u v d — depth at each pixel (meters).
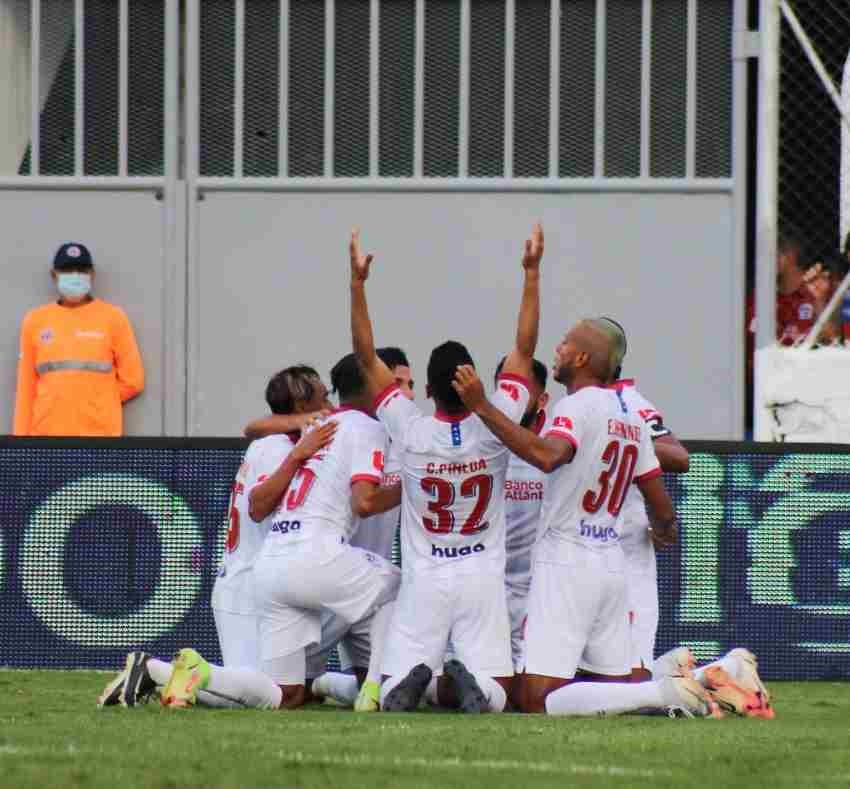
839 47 42.81
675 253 43.53
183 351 43.50
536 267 27.36
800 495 34.00
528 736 22.30
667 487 33.88
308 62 43.75
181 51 43.84
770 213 42.91
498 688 26.66
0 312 43.47
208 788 17.47
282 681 27.41
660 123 43.75
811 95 43.12
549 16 43.84
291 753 20.17
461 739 21.83
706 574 33.91
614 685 25.77
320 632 27.86
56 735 21.84
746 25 43.47
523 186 43.59
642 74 43.72
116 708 25.72
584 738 22.11
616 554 27.06
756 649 33.97
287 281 43.62
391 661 27.02
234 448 33.75
